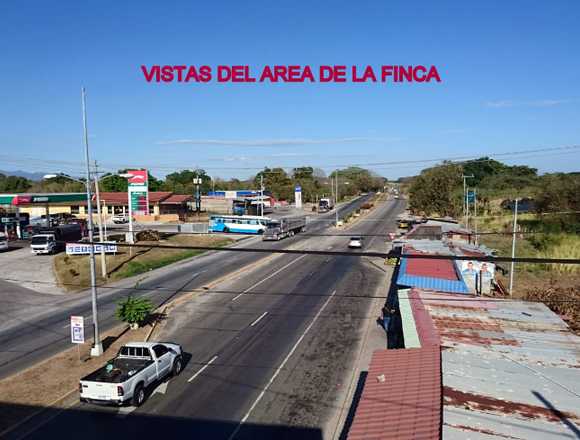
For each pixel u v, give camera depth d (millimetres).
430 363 14805
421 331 17844
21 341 24656
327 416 16703
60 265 43500
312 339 24641
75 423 16203
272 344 23938
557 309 27641
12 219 64312
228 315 28969
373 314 29062
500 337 17094
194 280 38750
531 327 18234
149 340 24641
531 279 37781
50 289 35906
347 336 25062
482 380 13594
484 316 19625
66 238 54938
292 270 43094
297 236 68250
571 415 11578
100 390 16609
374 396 13273
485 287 31688
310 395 18312
